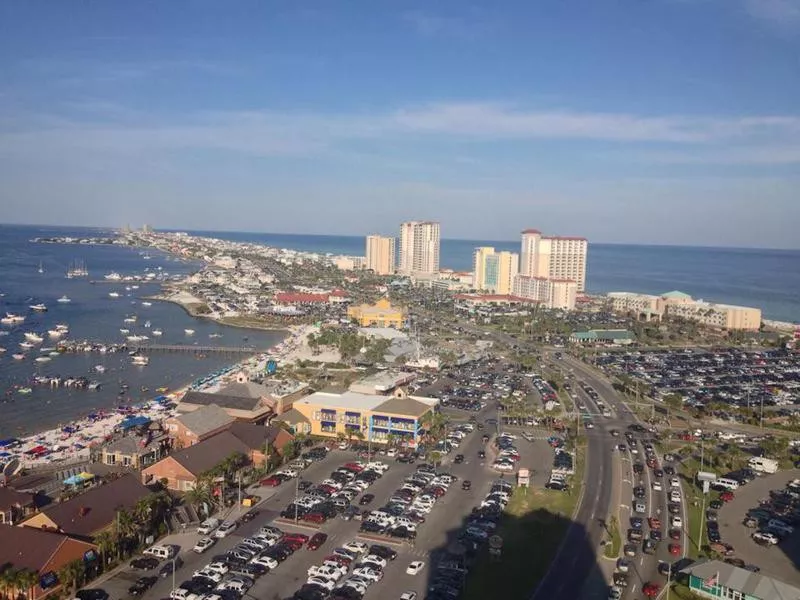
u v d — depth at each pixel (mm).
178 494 169375
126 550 136000
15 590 115750
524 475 180125
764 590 121000
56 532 132875
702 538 152125
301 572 131000
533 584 128750
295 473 185625
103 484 160875
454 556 138375
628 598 124562
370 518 155250
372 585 126625
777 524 158500
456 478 187750
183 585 123062
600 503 171250
